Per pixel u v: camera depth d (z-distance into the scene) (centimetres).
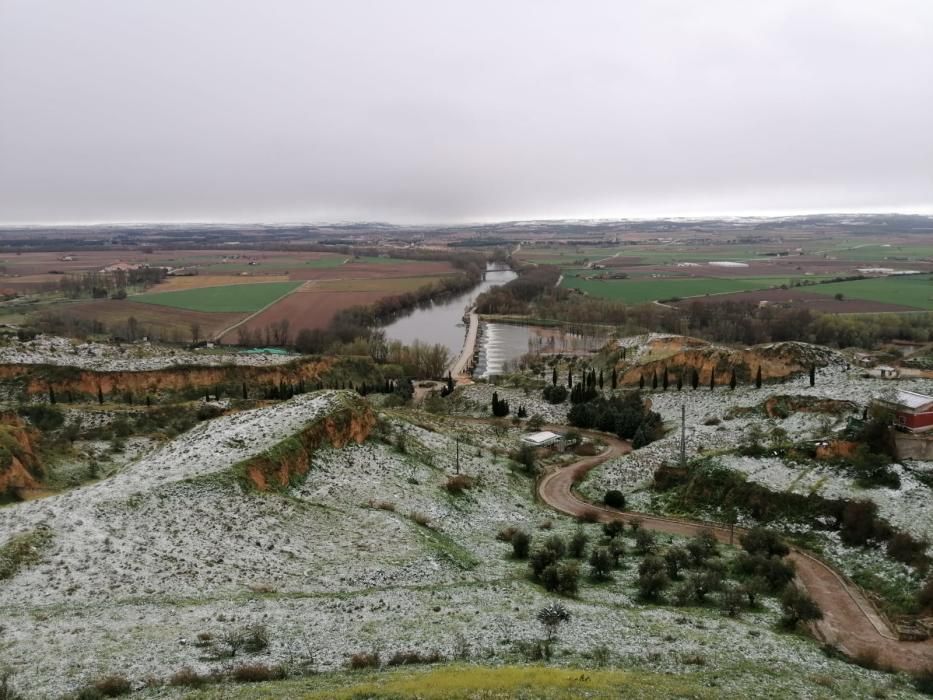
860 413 8831
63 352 14512
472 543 6712
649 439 10469
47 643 3866
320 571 5341
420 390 16512
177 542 5488
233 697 3266
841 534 6719
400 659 3934
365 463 8256
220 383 14612
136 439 10644
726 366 12762
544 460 10112
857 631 5200
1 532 5441
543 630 4500
